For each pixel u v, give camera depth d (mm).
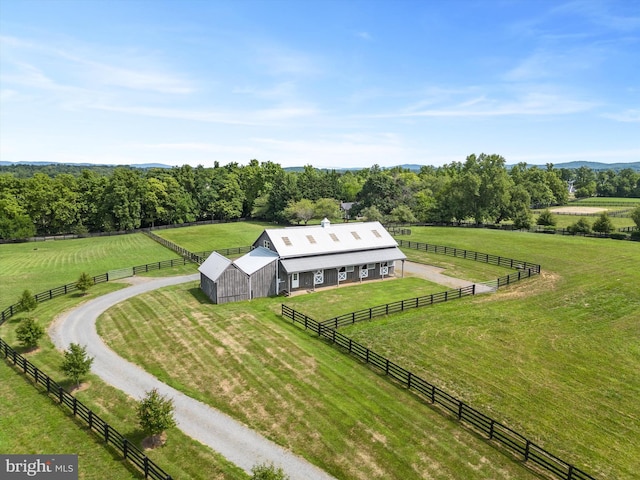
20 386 23000
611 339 28594
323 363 25328
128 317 33719
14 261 57750
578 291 39000
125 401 21547
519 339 28609
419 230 77625
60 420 19984
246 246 68750
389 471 16297
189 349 27453
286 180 105062
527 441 16609
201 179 107625
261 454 17391
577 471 16078
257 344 28047
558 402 21078
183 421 19719
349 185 125375
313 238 44000
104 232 86438
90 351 27453
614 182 169375
